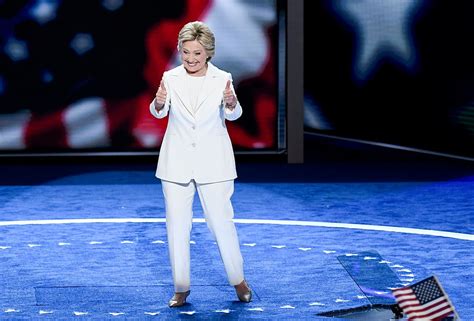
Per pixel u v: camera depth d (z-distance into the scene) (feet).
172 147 74.90
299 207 121.39
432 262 91.35
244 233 104.99
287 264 90.48
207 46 73.05
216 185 75.00
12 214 117.29
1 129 154.71
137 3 152.66
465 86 162.91
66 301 77.92
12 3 152.15
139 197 128.77
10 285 83.05
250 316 73.51
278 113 156.15
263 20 152.97
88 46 153.48
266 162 157.07
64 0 152.56
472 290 80.89
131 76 154.40
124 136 155.84
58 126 155.22
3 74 153.58
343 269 88.53
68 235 104.37
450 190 133.80
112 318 73.10
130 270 88.58
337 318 73.00
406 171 151.33
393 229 107.45
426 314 66.64
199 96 74.23
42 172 149.18
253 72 154.30
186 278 75.97
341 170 152.15
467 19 161.38
